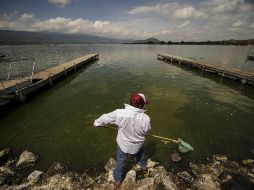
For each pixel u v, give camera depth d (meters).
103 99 10.83
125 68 22.08
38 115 8.59
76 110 9.16
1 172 4.68
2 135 6.84
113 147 5.98
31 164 5.12
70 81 15.39
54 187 4.12
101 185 4.19
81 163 5.22
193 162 5.24
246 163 5.21
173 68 22.81
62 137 6.60
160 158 5.37
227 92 12.76
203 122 7.87
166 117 8.27
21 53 43.81
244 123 7.88
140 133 3.46
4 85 10.53
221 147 6.06
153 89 12.99
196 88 13.59
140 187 4.00
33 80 12.96
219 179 4.43
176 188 4.09
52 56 37.22
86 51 56.75
